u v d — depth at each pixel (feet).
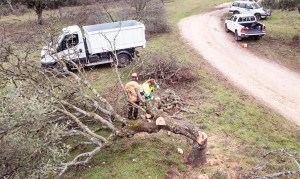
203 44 59.98
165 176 20.15
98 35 41.27
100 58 43.96
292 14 83.05
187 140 24.43
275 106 33.40
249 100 34.35
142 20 75.31
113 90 35.42
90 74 43.16
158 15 71.77
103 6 67.67
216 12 97.71
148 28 70.64
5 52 25.38
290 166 21.61
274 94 36.70
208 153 22.84
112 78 40.45
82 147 23.68
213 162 21.72
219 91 36.29
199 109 30.50
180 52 53.98
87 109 28.19
